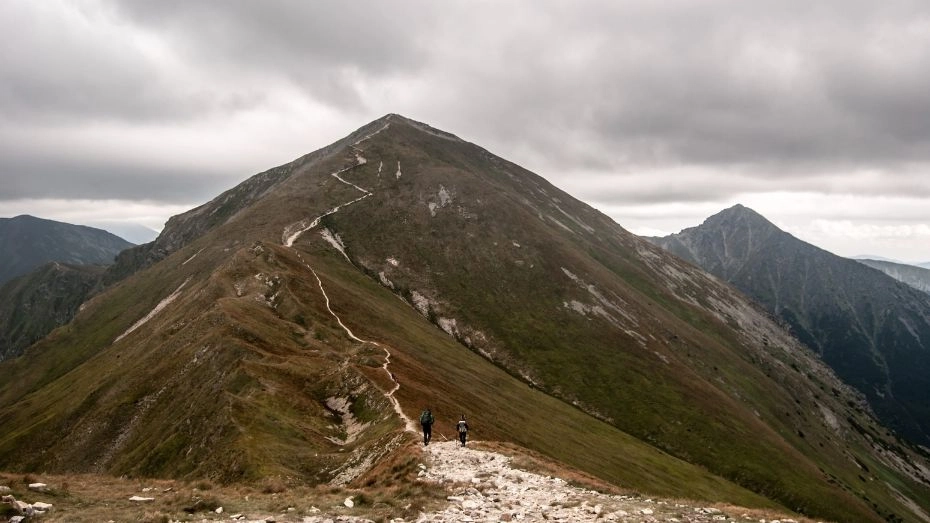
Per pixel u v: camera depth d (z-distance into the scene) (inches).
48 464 2994.6
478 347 6791.3
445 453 1400.1
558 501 1022.4
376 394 2381.9
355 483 1317.7
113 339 6840.6
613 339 7347.4
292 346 3410.4
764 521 1028.5
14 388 6658.5
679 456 5497.1
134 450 2655.0
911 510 7283.5
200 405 2556.6
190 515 885.2
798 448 7214.6
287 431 2107.5
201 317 3737.7
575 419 5093.5
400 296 7426.2
